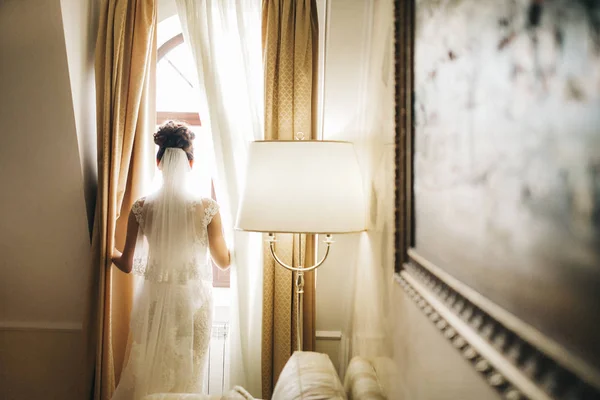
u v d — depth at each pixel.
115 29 2.40
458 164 0.65
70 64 2.28
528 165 0.43
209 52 2.54
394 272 1.12
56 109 2.32
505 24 0.48
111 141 2.43
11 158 2.40
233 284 2.59
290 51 2.47
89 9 2.47
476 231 0.58
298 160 1.78
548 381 0.39
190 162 2.38
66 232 2.55
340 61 1.92
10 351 2.72
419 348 0.93
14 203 2.49
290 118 2.46
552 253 0.39
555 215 0.39
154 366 2.18
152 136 2.63
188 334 2.19
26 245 2.57
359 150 1.98
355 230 1.77
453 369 0.69
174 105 2.98
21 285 2.66
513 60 0.47
